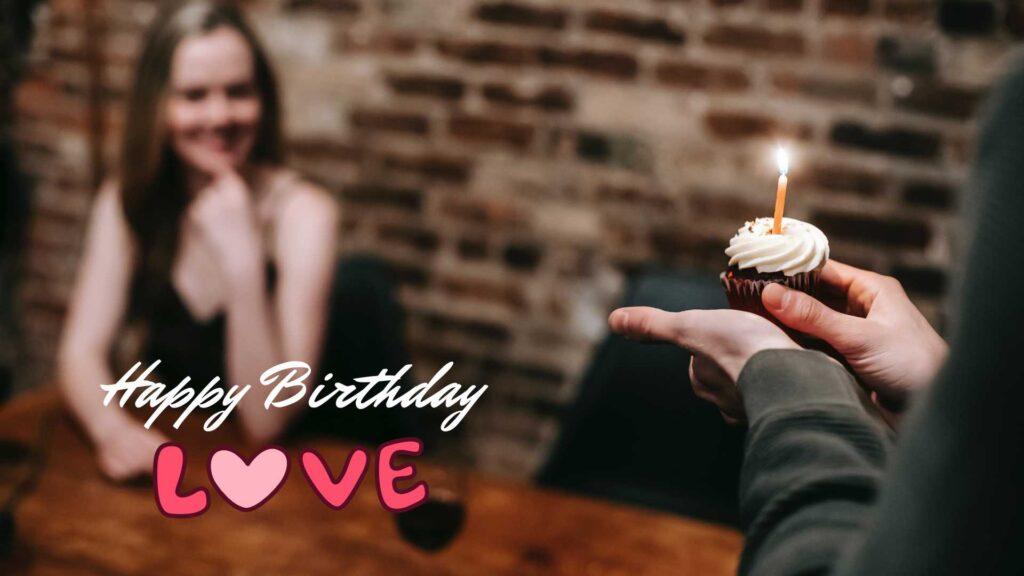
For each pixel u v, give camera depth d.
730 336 1.11
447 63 2.75
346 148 2.88
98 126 3.07
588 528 1.90
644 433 2.37
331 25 2.82
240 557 1.82
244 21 2.49
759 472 0.95
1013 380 0.62
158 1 2.94
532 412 2.86
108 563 1.80
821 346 1.34
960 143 2.44
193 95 2.43
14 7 3.07
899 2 2.42
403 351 2.46
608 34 2.62
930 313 2.52
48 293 3.23
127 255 2.56
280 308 2.47
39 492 1.95
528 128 2.72
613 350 2.41
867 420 0.94
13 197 3.19
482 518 1.91
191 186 2.55
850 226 2.54
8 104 3.14
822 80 2.49
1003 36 2.37
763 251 1.38
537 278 2.79
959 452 0.65
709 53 2.55
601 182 2.69
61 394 2.30
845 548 0.79
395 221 2.88
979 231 0.65
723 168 2.60
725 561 1.84
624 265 2.71
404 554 1.84
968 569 0.65
